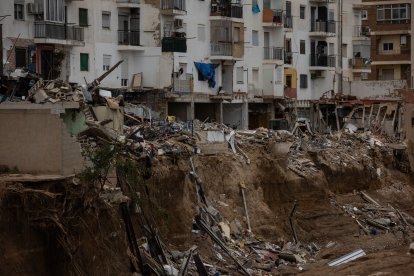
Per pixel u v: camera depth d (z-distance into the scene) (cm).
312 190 6006
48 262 3266
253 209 5325
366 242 5678
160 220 4431
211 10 7069
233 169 5381
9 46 5391
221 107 7156
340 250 5400
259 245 5031
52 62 5709
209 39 7075
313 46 8425
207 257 4538
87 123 3969
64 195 3331
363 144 7412
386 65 10212
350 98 8369
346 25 9050
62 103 3731
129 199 3931
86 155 3569
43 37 5594
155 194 4450
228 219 5081
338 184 6544
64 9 5791
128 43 6384
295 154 6316
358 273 4666
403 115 8019
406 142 7769
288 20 7994
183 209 4725
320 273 4653
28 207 3192
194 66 6869
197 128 5616
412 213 6906
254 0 7562
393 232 6116
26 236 3191
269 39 7831
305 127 7462
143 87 6481
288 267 4797
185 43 6719
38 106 3547
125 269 3738
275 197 5697
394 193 7056
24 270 3147
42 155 3538
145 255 3981
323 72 8481
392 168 7525
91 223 3497
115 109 4419
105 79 6225
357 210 6334
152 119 5747
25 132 3547
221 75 7206
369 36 9325
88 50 6062
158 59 6531
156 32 6525
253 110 7656
